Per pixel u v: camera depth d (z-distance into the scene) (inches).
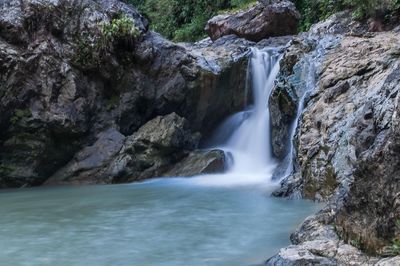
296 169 417.7
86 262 233.8
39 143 504.4
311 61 476.7
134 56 575.8
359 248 205.2
